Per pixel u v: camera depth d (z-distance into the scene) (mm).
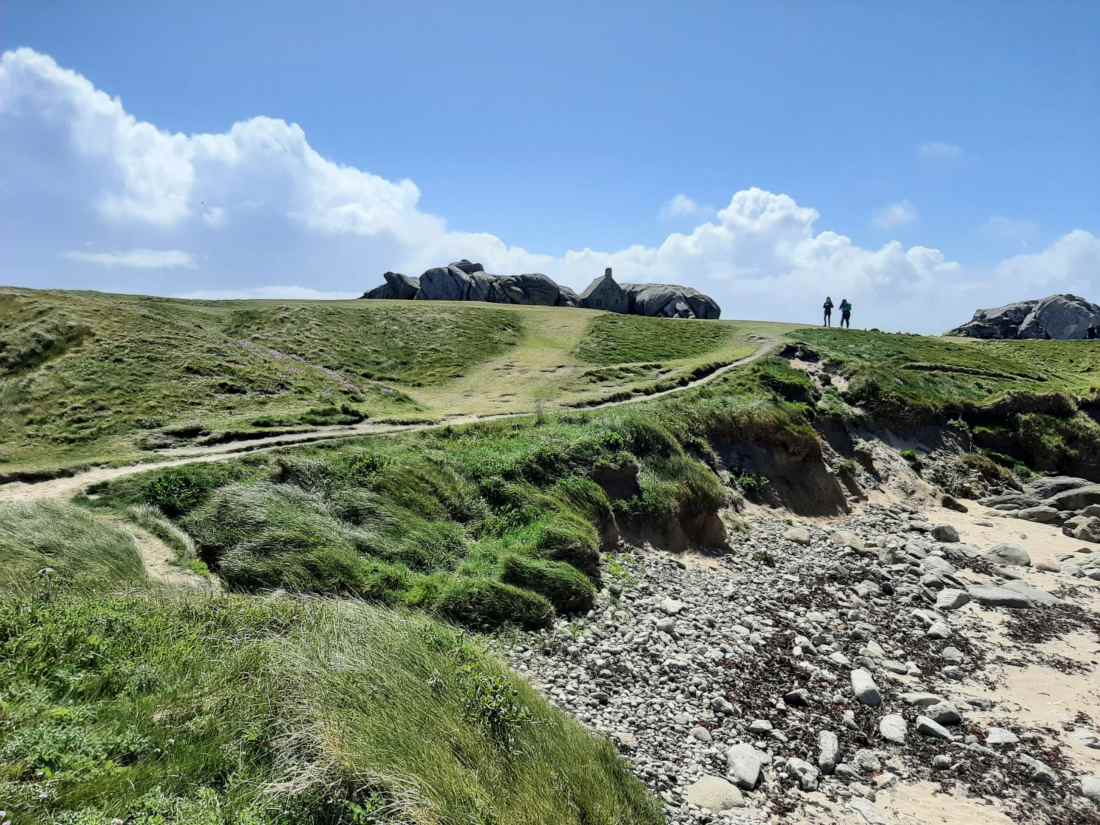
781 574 24047
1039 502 38625
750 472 33125
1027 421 47094
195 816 6516
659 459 27766
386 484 21188
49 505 18516
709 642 17344
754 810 10922
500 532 21172
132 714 8156
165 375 38062
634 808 9570
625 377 49344
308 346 55656
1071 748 14094
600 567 20797
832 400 45875
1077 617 22109
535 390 45125
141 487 21094
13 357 37344
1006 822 11500
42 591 12641
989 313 108625
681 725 13281
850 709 14992
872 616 21109
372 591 16562
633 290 105500
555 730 10234
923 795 12109
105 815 6406
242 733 8156
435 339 62062
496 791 8141
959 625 21031
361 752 7828
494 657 12562
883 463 41281
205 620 11281
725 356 54750
